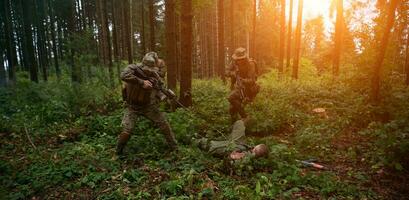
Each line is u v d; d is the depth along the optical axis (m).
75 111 8.97
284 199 4.25
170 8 9.94
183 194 4.37
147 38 23.75
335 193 4.53
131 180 4.83
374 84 8.32
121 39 26.36
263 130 7.58
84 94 9.73
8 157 6.13
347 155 6.03
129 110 5.91
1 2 23.98
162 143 6.29
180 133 6.64
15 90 12.40
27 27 17.78
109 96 10.34
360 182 4.93
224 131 7.42
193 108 8.55
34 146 6.65
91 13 30.59
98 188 4.63
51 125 8.17
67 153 6.03
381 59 8.19
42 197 4.52
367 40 9.13
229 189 4.29
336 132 7.30
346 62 12.27
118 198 4.27
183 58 8.65
